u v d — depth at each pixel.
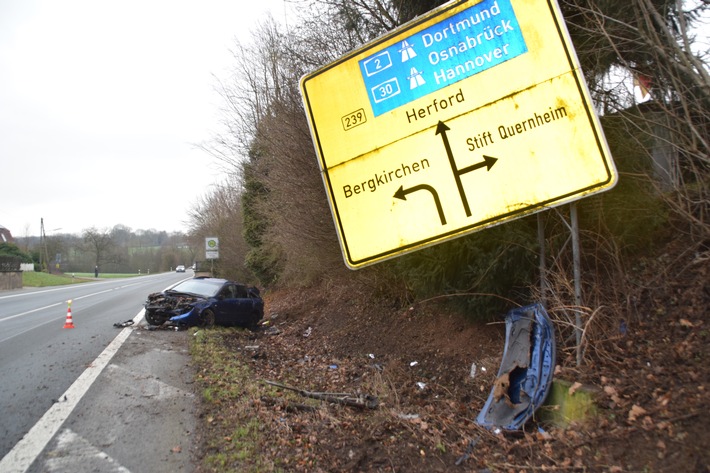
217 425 4.76
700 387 3.52
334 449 4.36
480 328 6.79
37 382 6.40
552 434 4.05
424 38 4.83
